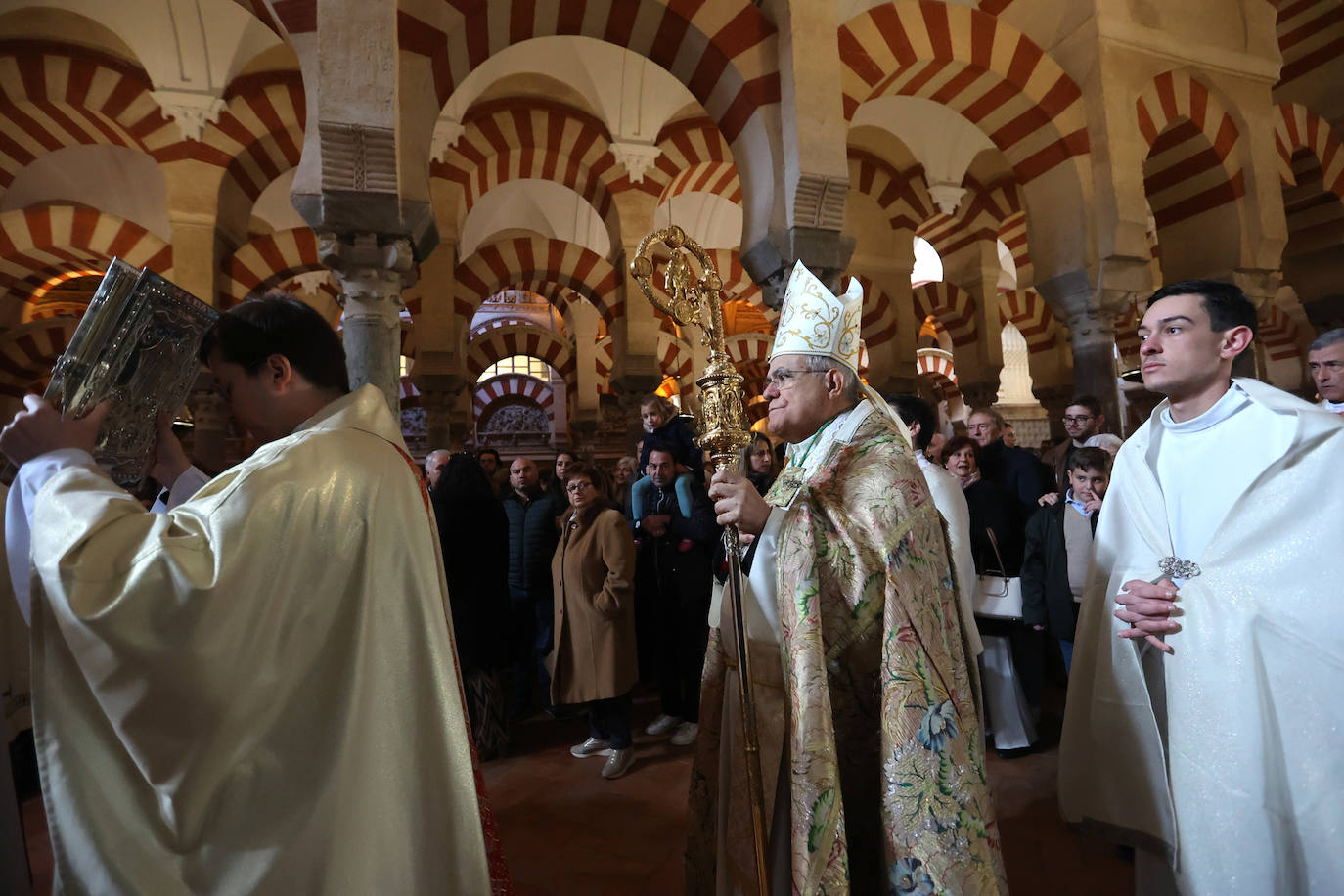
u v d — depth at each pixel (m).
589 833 2.74
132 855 0.93
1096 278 6.00
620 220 8.34
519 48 7.27
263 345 1.20
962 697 1.26
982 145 9.01
